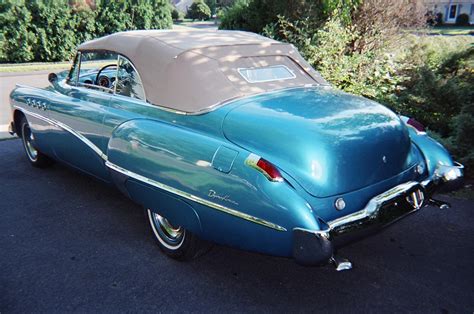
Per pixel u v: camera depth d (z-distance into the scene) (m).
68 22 17.73
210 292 2.88
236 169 2.50
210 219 2.65
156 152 2.91
